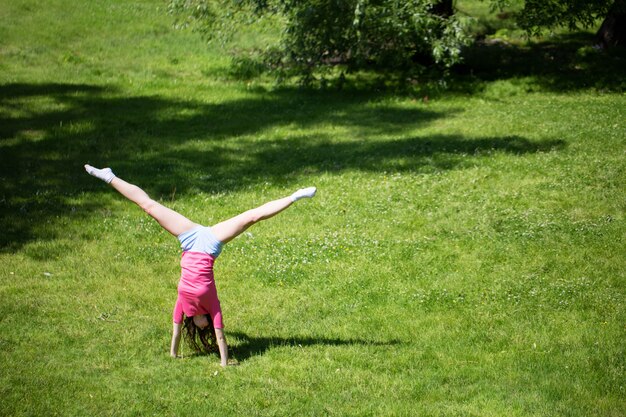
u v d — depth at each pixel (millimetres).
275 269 10633
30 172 14750
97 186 14164
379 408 6977
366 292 9938
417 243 11547
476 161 15562
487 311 9352
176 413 6863
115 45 26266
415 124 18828
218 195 13680
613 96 21203
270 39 26719
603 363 7859
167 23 29188
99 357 7949
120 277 10336
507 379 7594
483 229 12047
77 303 9391
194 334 8102
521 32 28141
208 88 22250
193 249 7758
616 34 25672
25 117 18516
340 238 11734
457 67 24250
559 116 18984
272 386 7410
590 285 9977
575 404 7035
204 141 17359
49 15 28891
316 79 22172
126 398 7098
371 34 21297
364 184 14328
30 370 7562
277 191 13992
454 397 7234
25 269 10391
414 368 7887
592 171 14633
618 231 11781
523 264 10727
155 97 21062
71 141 16844
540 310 9336
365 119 19359
